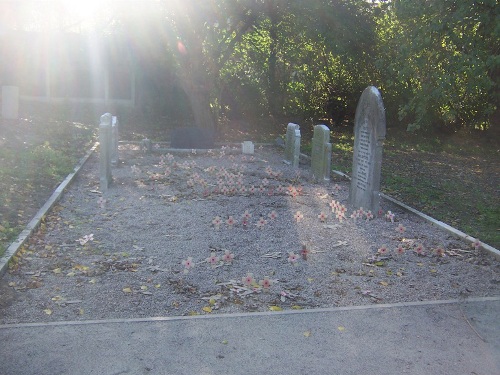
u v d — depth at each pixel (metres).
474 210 10.03
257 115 25.12
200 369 4.18
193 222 8.23
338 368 4.26
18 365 4.16
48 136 16.00
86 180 11.14
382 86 22.67
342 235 7.81
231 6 18.55
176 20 18.78
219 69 20.20
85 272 6.09
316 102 25.31
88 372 4.11
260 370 4.20
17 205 8.52
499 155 18.45
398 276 6.30
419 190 11.72
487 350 4.61
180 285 5.81
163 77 24.31
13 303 5.25
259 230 7.91
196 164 13.70
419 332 4.89
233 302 5.44
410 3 12.86
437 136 22.22
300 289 5.82
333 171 13.12
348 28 19.41
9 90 17.67
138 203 9.30
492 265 6.80
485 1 11.56
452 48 13.23
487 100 20.31
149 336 4.66
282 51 22.95
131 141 17.59
